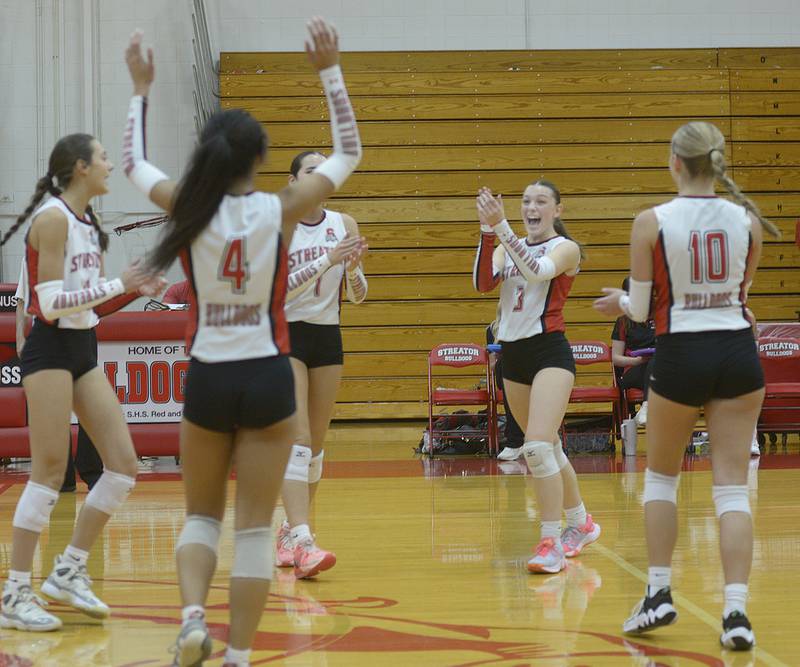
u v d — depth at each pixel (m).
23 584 9.20
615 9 33.38
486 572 11.59
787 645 8.30
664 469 8.66
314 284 11.53
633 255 8.52
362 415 31.83
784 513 15.41
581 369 31.75
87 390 9.38
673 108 32.75
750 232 8.48
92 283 9.35
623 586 10.76
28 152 32.34
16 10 32.38
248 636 6.81
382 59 32.62
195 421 6.86
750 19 33.53
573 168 32.66
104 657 8.16
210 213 6.73
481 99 32.62
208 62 32.00
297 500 11.36
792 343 25.23
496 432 25.70
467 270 32.44
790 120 32.88
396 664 7.81
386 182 32.50
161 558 12.57
